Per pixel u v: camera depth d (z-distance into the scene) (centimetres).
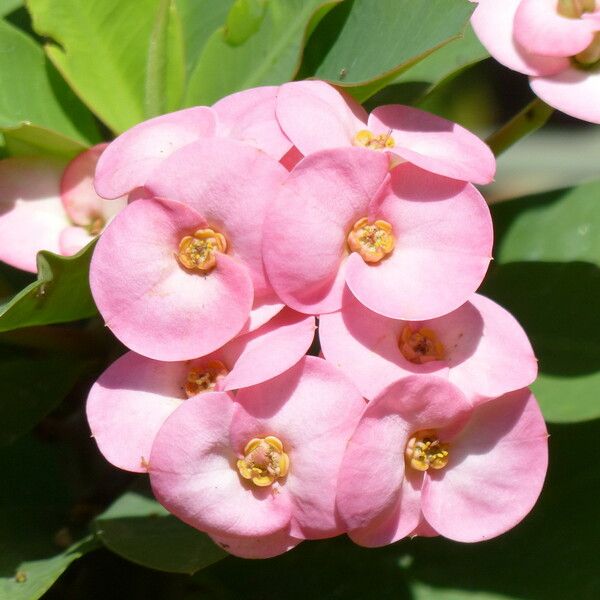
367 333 29
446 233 29
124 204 33
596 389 32
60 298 31
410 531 29
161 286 29
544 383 32
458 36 30
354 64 33
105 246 29
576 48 31
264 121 30
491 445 29
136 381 29
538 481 29
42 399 33
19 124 32
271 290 29
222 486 28
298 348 28
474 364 29
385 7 33
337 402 28
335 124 30
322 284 29
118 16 33
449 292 29
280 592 33
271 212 28
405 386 28
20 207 33
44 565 31
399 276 29
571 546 32
